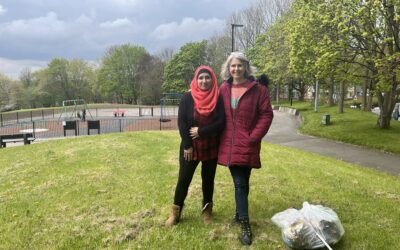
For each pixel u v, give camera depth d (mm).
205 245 3314
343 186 5512
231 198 4617
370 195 5082
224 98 3566
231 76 3666
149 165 6734
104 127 25922
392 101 17094
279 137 17094
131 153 8117
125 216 4020
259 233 3566
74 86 76000
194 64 63906
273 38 35844
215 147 3635
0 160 8258
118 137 11430
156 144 9664
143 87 72438
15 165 7234
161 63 74000
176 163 6980
